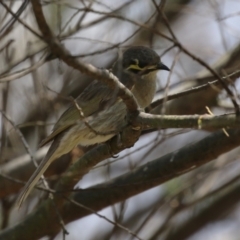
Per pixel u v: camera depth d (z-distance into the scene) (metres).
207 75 13.94
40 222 11.99
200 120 8.24
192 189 14.59
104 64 14.31
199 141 10.95
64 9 13.90
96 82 11.41
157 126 8.80
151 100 11.64
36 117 14.21
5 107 12.77
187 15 15.98
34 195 14.12
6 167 13.59
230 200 15.15
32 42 12.10
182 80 13.02
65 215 12.02
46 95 13.30
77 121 10.50
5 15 11.09
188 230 15.12
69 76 13.79
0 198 13.59
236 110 7.97
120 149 10.14
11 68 11.20
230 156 14.66
